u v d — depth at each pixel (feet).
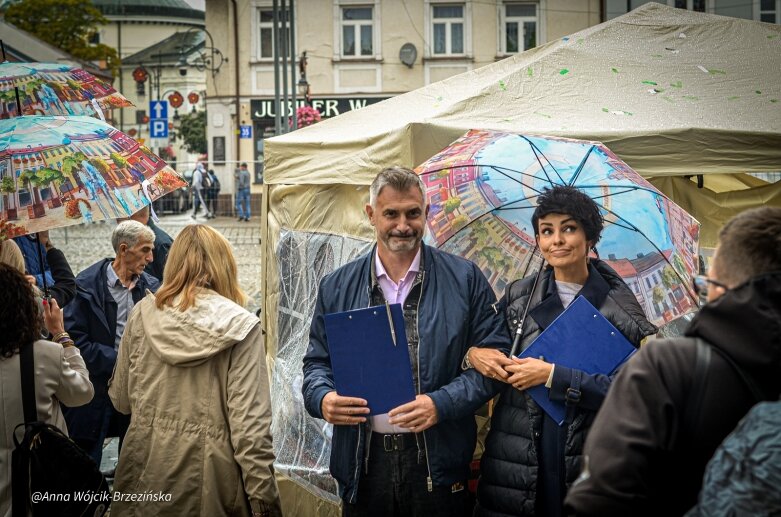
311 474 15.49
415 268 10.45
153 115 83.46
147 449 10.82
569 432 9.48
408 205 10.08
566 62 15.58
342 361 9.89
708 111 14.10
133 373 11.03
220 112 104.01
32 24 139.44
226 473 10.61
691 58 16.02
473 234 11.81
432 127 13.30
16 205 11.41
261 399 10.66
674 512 6.38
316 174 16.29
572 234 9.89
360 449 10.16
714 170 13.35
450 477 10.13
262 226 21.33
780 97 14.64
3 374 10.30
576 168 10.80
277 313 19.60
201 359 10.57
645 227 10.41
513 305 10.35
